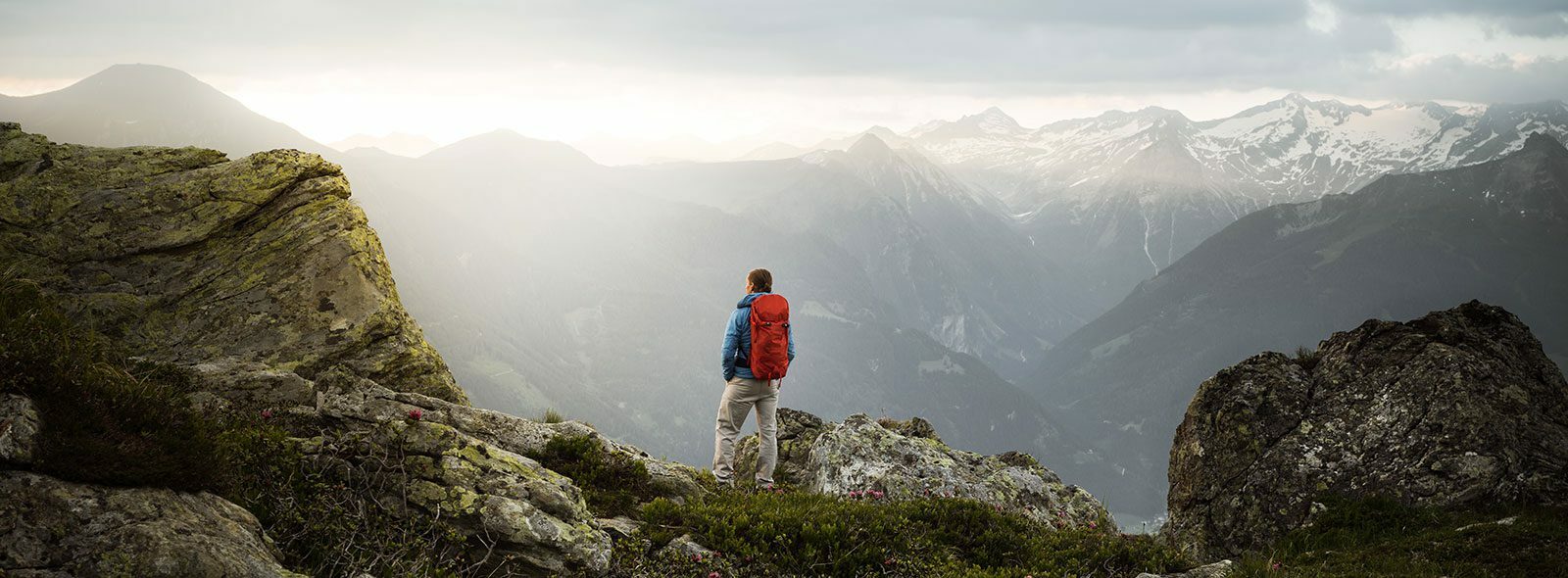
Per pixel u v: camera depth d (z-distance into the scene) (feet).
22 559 17.03
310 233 49.19
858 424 48.98
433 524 24.47
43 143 50.16
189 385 33.94
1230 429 50.29
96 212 47.26
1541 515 38.99
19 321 23.30
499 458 28.25
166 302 45.14
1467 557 34.91
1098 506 47.88
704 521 30.45
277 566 20.07
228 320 45.11
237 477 23.36
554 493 27.14
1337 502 44.32
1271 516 46.03
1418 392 46.57
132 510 18.93
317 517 23.34
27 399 19.30
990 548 33.76
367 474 25.84
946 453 48.93
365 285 48.01
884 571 29.25
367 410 31.89
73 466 18.75
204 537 19.29
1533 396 45.80
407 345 47.62
